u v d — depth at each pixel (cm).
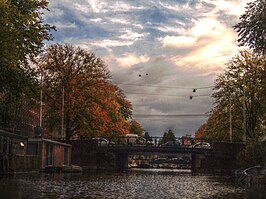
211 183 3831
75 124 6981
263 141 4525
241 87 6738
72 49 6944
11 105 5953
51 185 2869
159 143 7525
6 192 2234
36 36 3709
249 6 2603
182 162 13400
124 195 2381
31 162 4659
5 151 4403
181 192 2720
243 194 2622
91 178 4109
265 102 3259
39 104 6719
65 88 6819
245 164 4781
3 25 3241
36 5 3853
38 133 5469
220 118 7006
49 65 6806
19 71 3950
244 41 2639
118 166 8906
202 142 7462
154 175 5625
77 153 6938
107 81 7194
